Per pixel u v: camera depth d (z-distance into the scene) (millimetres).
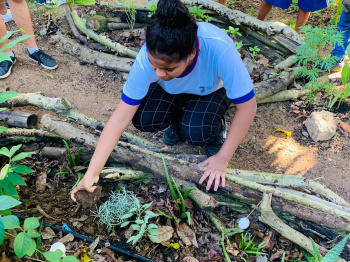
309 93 3221
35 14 4168
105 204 2195
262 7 4078
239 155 2762
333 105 3168
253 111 1930
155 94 2318
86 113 3039
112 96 3262
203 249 2146
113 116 1941
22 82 3268
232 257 2111
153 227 2053
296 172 2635
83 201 2230
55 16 4055
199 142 2383
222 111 2311
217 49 1759
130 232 2162
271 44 3857
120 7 4082
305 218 2180
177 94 2322
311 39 3059
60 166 2502
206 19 3814
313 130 2879
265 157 2752
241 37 3967
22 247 1515
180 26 1407
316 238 2215
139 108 2328
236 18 3883
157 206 2277
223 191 2227
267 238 2201
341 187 2533
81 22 3750
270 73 3400
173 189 2328
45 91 3211
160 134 2930
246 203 2289
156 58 1496
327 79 3381
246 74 1829
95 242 2092
